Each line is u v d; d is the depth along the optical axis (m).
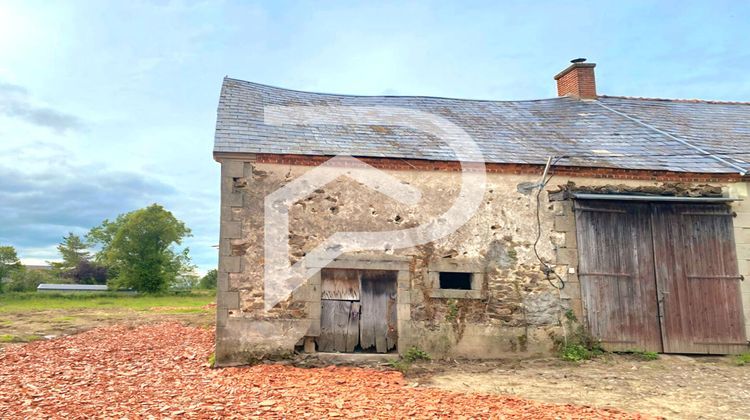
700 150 10.68
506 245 9.38
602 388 7.16
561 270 9.42
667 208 9.80
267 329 8.45
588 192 9.72
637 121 12.30
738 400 6.58
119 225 45.97
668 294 9.52
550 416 5.63
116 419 5.31
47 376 7.48
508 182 9.60
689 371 8.27
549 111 13.09
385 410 5.72
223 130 9.45
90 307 24.20
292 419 5.33
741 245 9.77
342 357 8.54
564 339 9.20
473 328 9.05
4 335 11.55
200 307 25.17
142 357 9.23
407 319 8.90
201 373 7.79
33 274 44.25
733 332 9.47
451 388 7.09
